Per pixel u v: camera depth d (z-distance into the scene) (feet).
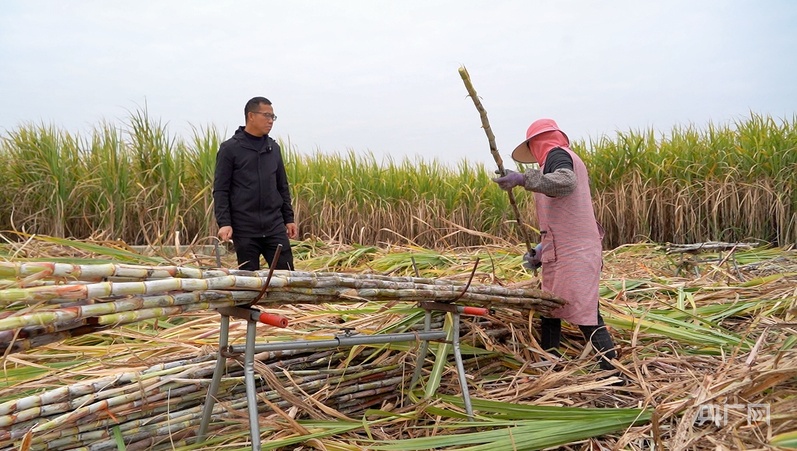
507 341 11.78
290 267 16.24
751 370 7.93
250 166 15.46
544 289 11.63
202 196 23.88
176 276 6.63
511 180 10.19
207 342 10.04
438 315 11.09
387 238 29.73
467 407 8.89
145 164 23.84
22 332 5.63
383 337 8.65
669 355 11.38
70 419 7.32
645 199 27.53
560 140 11.50
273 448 7.82
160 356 9.65
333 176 29.68
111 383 7.93
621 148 28.63
